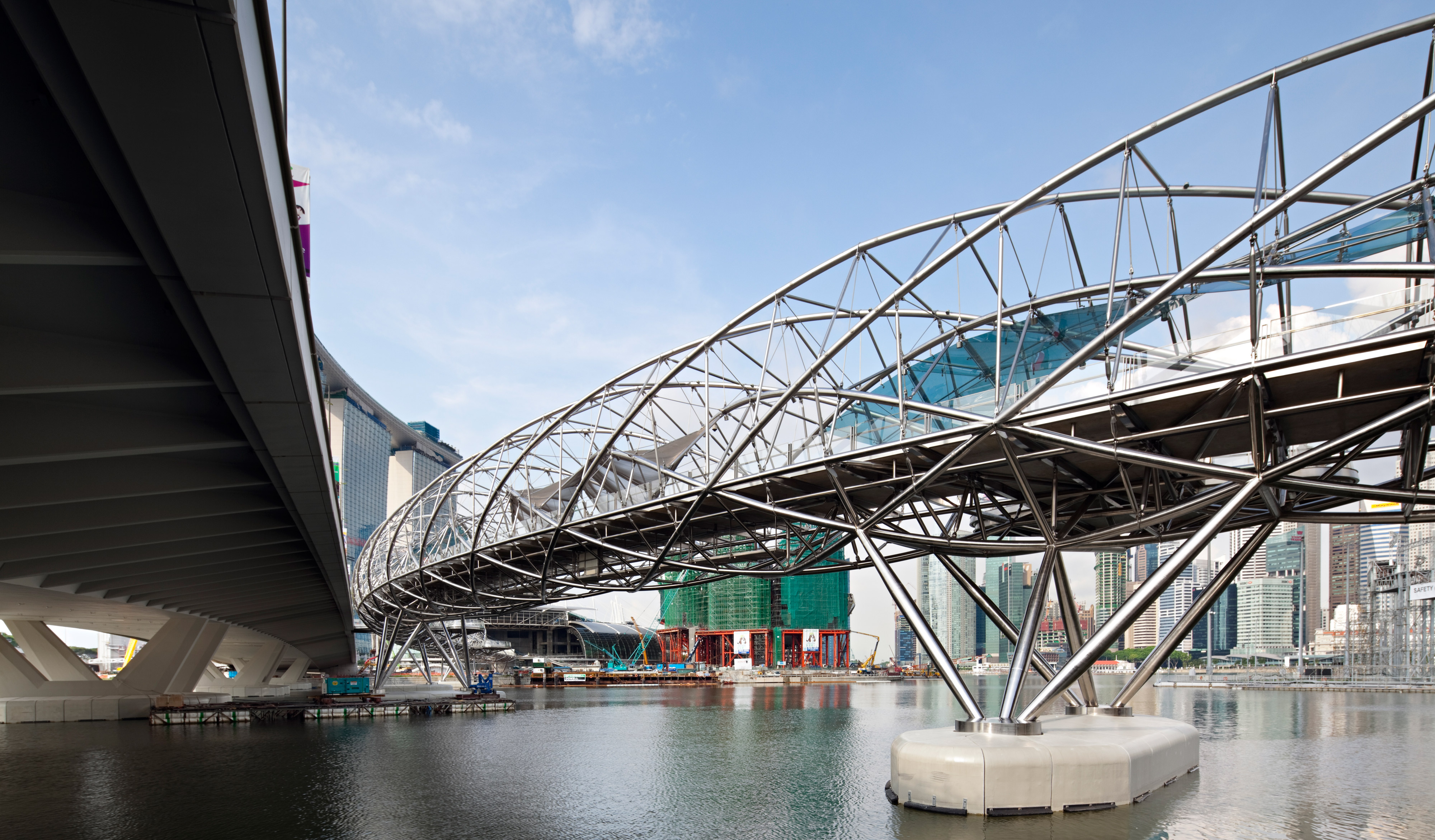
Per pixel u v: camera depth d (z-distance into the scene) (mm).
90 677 71688
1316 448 25781
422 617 94062
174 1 8297
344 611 72875
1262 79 26422
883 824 29625
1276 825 30781
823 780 42812
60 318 16000
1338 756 53156
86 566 32250
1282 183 27422
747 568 52219
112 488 23031
